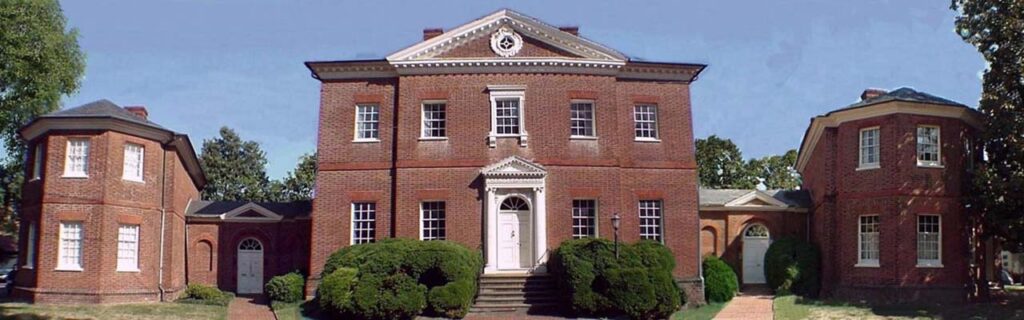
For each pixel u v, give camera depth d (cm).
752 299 3425
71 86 3200
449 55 3375
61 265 3216
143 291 3350
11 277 4075
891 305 3106
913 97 3303
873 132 3331
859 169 3341
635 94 3444
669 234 3359
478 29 3372
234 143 6531
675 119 3450
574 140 3341
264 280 3841
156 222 3459
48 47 2889
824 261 3509
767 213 3966
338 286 2827
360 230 3353
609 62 3369
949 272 3209
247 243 3884
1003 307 3030
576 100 3375
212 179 6312
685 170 3416
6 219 5197
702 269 3425
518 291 3117
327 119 3409
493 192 3291
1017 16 3034
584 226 3322
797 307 3098
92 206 3228
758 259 3966
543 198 3281
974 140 3419
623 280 2853
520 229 3338
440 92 3369
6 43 2745
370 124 3416
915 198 3209
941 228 3225
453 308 2836
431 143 3341
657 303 2845
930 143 3275
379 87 3422
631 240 3331
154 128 3425
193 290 3478
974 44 3189
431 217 3322
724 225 3969
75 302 3175
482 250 3278
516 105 3372
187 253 3819
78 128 3281
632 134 3412
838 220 3425
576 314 2916
